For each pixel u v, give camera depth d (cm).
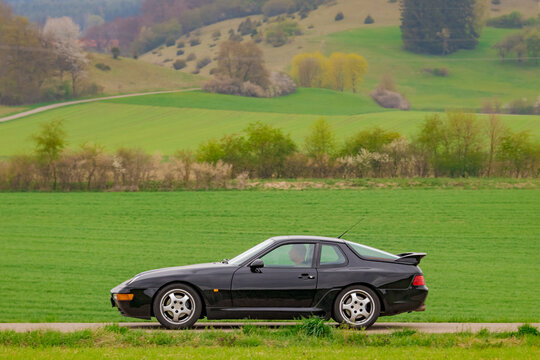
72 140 11175
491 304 2408
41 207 5519
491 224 4812
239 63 17662
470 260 3575
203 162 6581
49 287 2764
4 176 6462
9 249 3866
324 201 5784
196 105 14725
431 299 2514
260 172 7006
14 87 15575
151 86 18950
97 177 6462
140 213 5275
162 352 905
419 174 6994
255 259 1152
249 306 1132
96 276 3050
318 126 7231
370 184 6625
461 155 7056
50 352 899
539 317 2070
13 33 16112
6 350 909
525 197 5934
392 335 1036
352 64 19662
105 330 1029
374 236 4381
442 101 19850
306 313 1140
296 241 1176
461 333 1056
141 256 3641
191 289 1131
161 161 6650
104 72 19638
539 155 6906
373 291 1152
